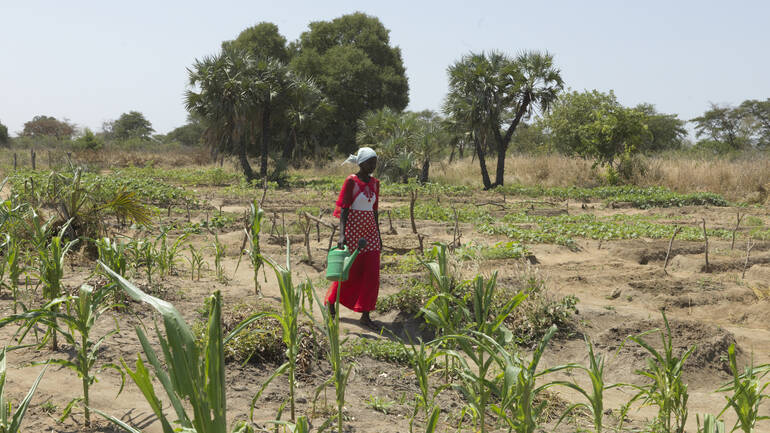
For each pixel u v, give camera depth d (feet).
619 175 90.12
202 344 12.67
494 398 13.05
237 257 30.01
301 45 153.07
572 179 92.99
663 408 10.73
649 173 88.48
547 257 34.58
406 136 98.22
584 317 20.70
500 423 11.50
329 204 62.54
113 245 17.60
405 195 76.48
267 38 146.41
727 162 85.61
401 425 11.13
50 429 9.33
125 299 16.79
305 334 14.48
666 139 167.53
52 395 10.60
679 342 17.97
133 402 10.69
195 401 5.72
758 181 79.00
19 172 71.10
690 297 24.40
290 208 58.39
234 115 89.35
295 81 94.48
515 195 80.69
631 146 88.12
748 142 175.63
